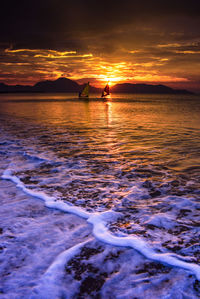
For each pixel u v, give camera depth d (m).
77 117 22.59
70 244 2.99
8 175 5.94
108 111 31.06
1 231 3.30
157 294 2.14
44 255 2.76
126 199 4.49
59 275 2.42
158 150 8.87
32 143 10.15
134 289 2.22
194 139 11.16
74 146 9.60
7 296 2.11
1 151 8.57
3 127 15.19
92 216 3.75
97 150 8.89
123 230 3.31
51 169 6.50
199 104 53.84
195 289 2.17
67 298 2.12
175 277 2.35
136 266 2.55
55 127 15.47
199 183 5.36
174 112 29.22
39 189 5.01
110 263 2.61
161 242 2.99
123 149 9.06
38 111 29.61
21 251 2.83
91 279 2.37
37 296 2.12
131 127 15.61
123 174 6.08
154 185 5.26
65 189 5.03
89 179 5.70
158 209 4.03
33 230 3.34
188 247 2.85
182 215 3.78
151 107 41.53
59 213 3.92
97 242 3.03
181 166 6.76
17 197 4.61
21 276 2.39
